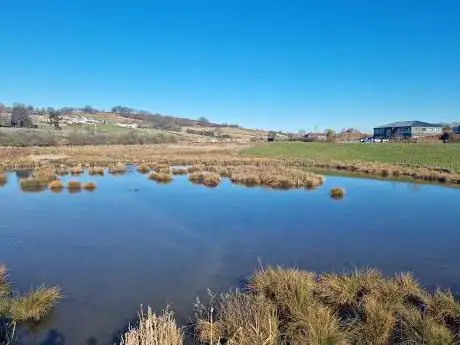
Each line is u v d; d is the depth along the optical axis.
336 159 46.34
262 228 13.13
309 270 9.02
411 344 5.37
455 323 6.00
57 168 31.05
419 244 11.34
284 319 6.06
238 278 8.47
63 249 10.62
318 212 15.91
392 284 7.06
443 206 17.55
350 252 10.54
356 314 6.32
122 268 9.10
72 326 6.25
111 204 17.16
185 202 17.88
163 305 7.05
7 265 9.30
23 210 15.70
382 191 22.12
